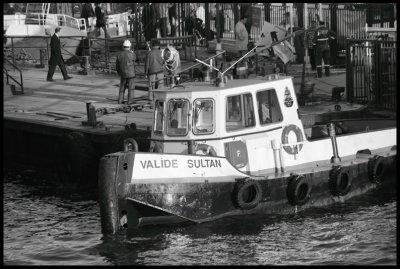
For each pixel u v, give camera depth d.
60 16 89.06
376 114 57.91
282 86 45.16
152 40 71.12
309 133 49.88
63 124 57.38
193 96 43.16
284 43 69.38
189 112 43.19
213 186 42.09
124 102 63.84
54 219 46.53
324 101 63.22
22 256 40.28
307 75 70.94
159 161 41.31
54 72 79.31
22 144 59.91
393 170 48.97
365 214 44.34
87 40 84.31
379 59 61.31
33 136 58.97
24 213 47.91
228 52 79.56
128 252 39.78
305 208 44.84
